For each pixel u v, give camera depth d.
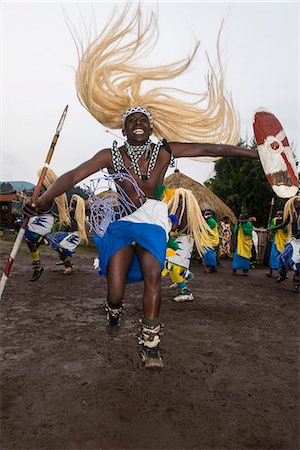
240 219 9.14
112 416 2.54
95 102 3.17
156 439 2.32
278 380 3.18
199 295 6.39
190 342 4.01
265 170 3.01
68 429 2.38
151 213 2.77
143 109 2.91
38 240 6.66
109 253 2.73
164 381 3.07
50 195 2.67
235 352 3.79
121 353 3.60
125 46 3.14
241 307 5.66
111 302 2.68
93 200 2.86
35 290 6.13
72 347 3.72
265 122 3.07
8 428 2.37
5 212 16.78
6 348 3.64
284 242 8.73
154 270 2.61
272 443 2.32
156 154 2.88
